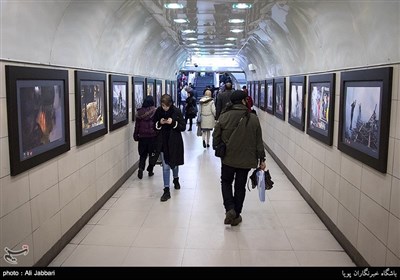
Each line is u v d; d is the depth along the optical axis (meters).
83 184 4.63
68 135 4.07
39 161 3.35
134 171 7.69
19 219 3.05
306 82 5.93
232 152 4.52
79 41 4.43
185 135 13.09
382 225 3.07
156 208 5.32
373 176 3.29
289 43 6.79
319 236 4.39
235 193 4.68
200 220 4.86
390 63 3.05
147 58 9.03
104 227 4.61
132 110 7.46
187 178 7.06
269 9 5.84
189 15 6.46
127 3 5.14
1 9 2.71
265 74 11.44
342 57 4.28
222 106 8.95
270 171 7.89
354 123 3.75
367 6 3.27
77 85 4.34
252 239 4.28
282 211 5.26
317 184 5.12
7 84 2.87
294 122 6.55
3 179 2.82
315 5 4.43
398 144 2.85
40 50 3.49
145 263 3.69
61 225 3.93
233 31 8.48
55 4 3.46
